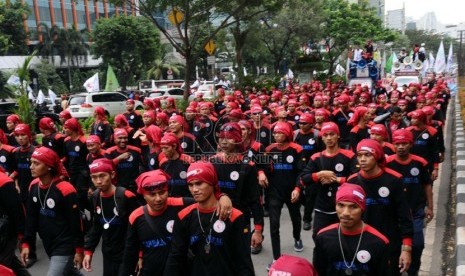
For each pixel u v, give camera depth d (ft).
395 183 14.02
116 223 14.62
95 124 32.17
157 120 28.94
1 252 14.26
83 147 24.73
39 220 15.26
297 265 8.34
